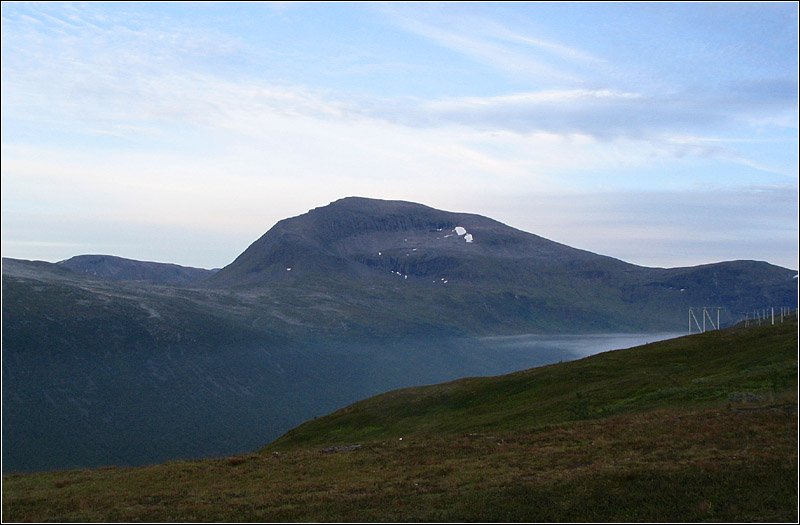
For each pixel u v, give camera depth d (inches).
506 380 3831.2
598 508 1350.9
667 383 2957.7
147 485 1758.1
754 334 3799.2
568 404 2893.7
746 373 2736.2
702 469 1465.3
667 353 3782.0
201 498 1582.2
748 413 1945.1
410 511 1387.8
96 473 2020.2
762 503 1318.9
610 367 3627.0
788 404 1993.1
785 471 1428.4
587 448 1755.7
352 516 1375.5
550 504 1376.7
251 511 1439.5
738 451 1585.9
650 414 2206.0
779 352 3088.1
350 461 1883.6
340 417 3919.8
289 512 1419.8
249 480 1743.4
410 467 1749.5
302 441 3683.6
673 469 1477.6
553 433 2015.3
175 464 2049.7
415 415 3604.8
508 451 1828.2
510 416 2950.3
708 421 1904.5
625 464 1553.9
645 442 1749.5
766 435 1696.6
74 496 1678.2
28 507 1589.6
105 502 1592.0
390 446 2081.7
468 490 1481.3
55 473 2111.2
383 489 1541.6
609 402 2792.8
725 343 3747.5
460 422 3117.6
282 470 1835.6
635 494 1387.8
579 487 1432.1
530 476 1540.4
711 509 1314.0
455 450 1908.2
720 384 2603.3
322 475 1749.5
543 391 3408.0
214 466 1948.8
